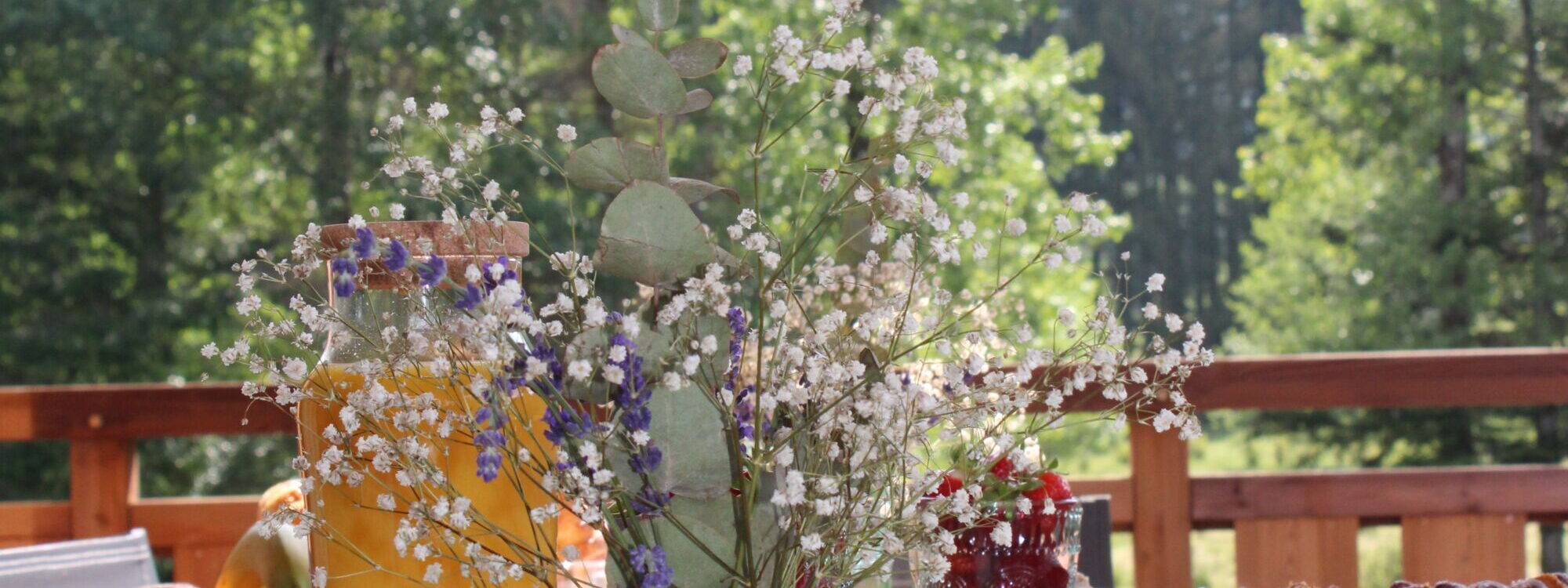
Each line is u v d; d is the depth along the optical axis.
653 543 0.72
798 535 0.72
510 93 11.40
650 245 0.70
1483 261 14.33
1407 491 2.74
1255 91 27.84
